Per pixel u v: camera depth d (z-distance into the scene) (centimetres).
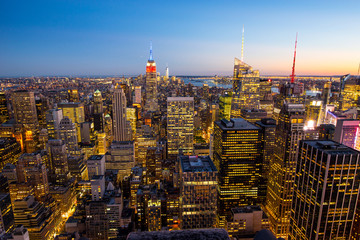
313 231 14238
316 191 13812
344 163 12900
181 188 15238
